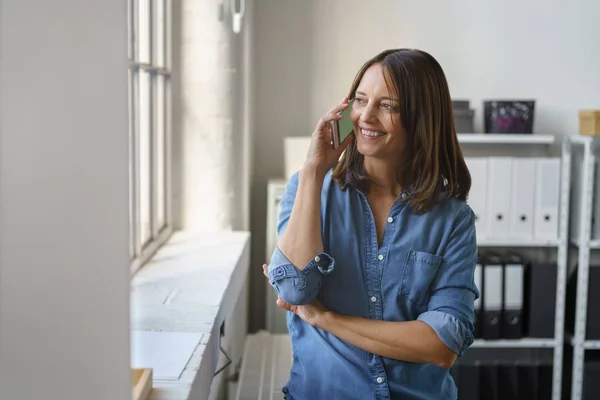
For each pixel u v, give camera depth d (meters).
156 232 2.70
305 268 1.38
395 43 3.86
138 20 2.33
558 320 3.64
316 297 1.45
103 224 0.89
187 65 3.02
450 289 1.44
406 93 1.39
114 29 0.88
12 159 0.84
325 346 1.43
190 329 1.71
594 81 3.91
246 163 3.32
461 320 1.42
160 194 2.94
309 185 1.40
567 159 3.62
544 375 3.78
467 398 3.70
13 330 0.87
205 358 1.56
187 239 2.90
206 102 3.03
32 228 0.86
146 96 2.59
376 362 1.41
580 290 3.62
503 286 3.64
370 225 1.45
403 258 1.44
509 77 3.90
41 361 0.88
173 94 3.03
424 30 3.86
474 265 1.48
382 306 1.44
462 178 1.49
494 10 3.87
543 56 3.90
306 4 3.82
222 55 3.02
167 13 2.87
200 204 3.08
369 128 1.40
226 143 3.07
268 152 3.89
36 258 0.87
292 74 3.86
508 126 3.62
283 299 1.42
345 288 1.44
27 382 0.88
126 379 0.92
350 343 1.42
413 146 1.42
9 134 0.83
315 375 1.44
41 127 0.85
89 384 0.90
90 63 0.87
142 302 1.95
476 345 3.65
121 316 0.91
